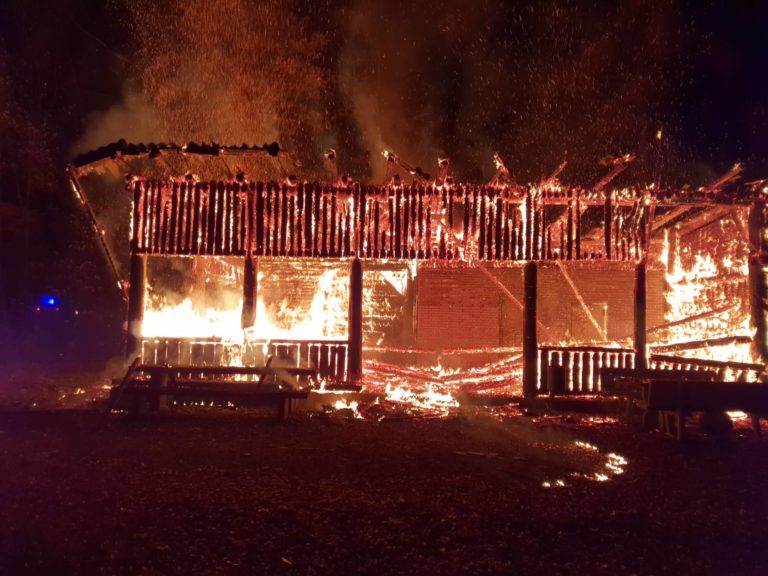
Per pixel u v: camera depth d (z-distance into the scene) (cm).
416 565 497
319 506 616
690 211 1426
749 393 977
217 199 1218
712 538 565
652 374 1159
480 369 1714
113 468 739
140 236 1214
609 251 1217
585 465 808
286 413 1063
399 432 992
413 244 1216
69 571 480
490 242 1217
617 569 501
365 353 1939
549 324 1920
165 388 1050
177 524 565
